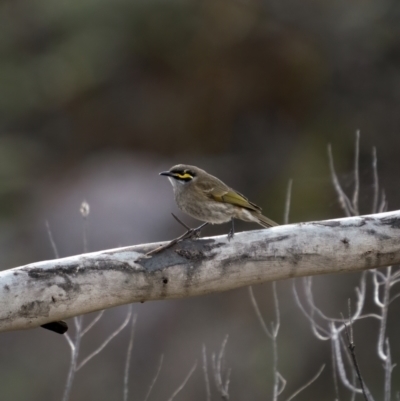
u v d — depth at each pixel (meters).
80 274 6.29
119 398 14.43
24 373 14.80
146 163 20.44
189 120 21.31
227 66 21.39
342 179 15.16
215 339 15.46
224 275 6.57
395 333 13.70
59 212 18.09
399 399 7.30
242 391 14.41
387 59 20.69
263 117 21.06
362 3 21.03
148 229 17.44
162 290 6.48
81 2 21.56
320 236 6.67
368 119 20.22
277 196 19.38
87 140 21.45
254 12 21.41
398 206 15.84
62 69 21.69
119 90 21.73
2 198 19.06
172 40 21.59
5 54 21.72
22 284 6.16
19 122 21.34
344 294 14.43
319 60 21.09
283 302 15.20
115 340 14.94
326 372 14.36
